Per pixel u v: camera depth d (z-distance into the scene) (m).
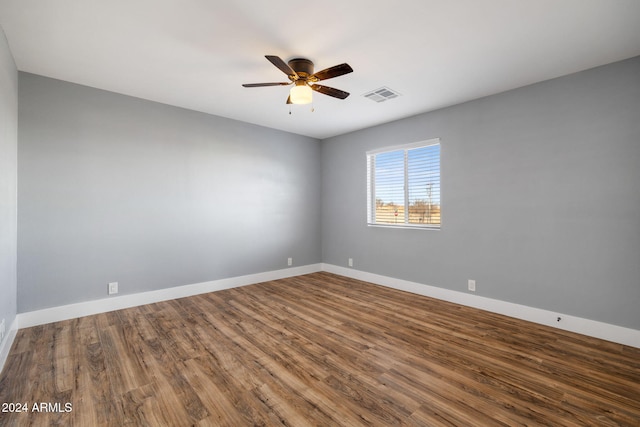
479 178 3.49
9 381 2.01
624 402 1.80
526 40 2.31
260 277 4.77
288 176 5.14
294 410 1.74
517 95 3.20
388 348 2.50
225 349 2.48
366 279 4.83
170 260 3.85
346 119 4.37
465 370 2.16
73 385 1.97
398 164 4.45
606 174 2.67
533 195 3.09
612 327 2.63
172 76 3.00
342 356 2.37
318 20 2.09
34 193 2.94
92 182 3.28
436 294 3.91
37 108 2.96
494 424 1.62
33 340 2.62
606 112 2.67
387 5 1.92
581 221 2.80
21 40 2.34
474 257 3.54
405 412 1.71
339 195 5.30
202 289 4.13
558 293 2.93
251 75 2.98
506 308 3.28
